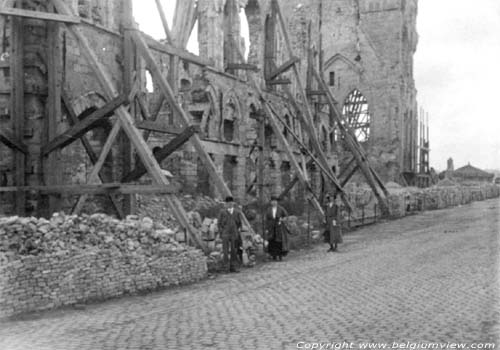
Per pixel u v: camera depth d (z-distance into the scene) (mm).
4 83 19609
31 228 13258
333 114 43156
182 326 10750
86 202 22031
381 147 67750
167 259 15367
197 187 31328
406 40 71000
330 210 22828
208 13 32531
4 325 10953
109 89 18625
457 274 15961
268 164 38719
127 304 13047
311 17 49125
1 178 19719
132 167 22766
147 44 22484
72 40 20547
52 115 19516
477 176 97062
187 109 30828
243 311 12055
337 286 14828
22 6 19375
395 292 13758
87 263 13289
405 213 43844
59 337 10008
